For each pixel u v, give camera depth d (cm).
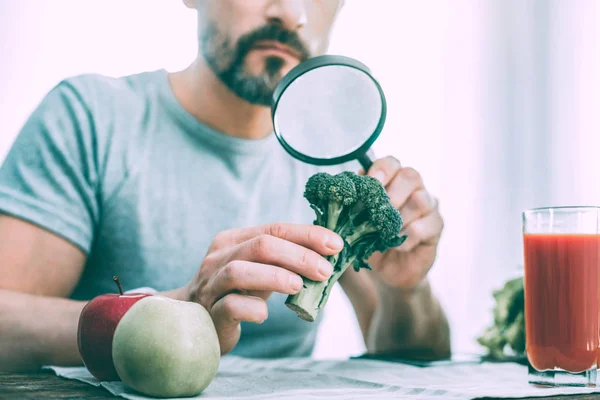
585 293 94
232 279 95
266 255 94
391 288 168
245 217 185
